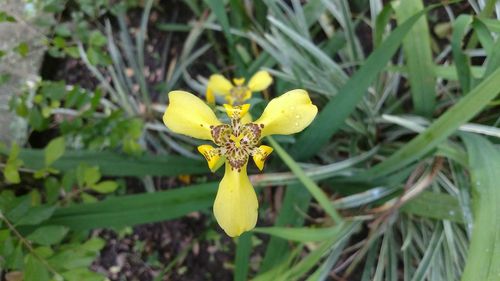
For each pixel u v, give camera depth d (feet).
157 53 0.78
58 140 0.59
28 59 0.71
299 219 0.62
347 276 0.68
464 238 0.62
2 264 0.56
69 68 0.76
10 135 0.68
